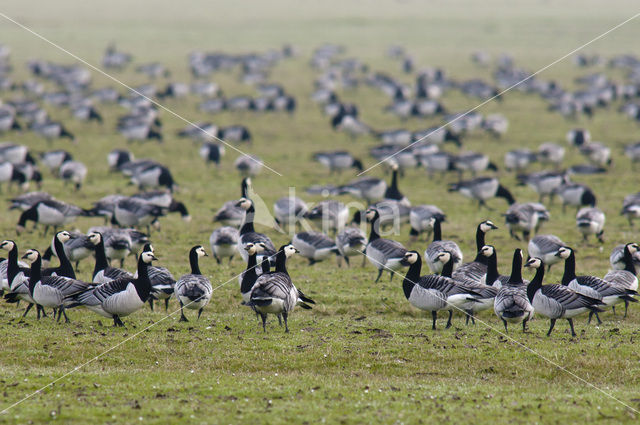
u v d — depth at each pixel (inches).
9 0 6432.1
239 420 472.4
